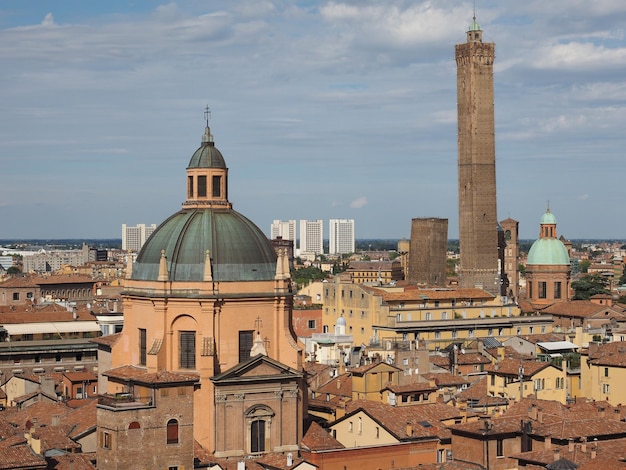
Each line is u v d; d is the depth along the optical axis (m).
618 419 169.50
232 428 145.50
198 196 157.00
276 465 140.00
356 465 150.12
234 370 145.38
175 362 148.38
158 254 152.12
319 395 193.38
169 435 132.12
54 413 160.12
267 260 153.00
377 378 189.62
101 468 131.25
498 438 152.88
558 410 172.00
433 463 150.00
